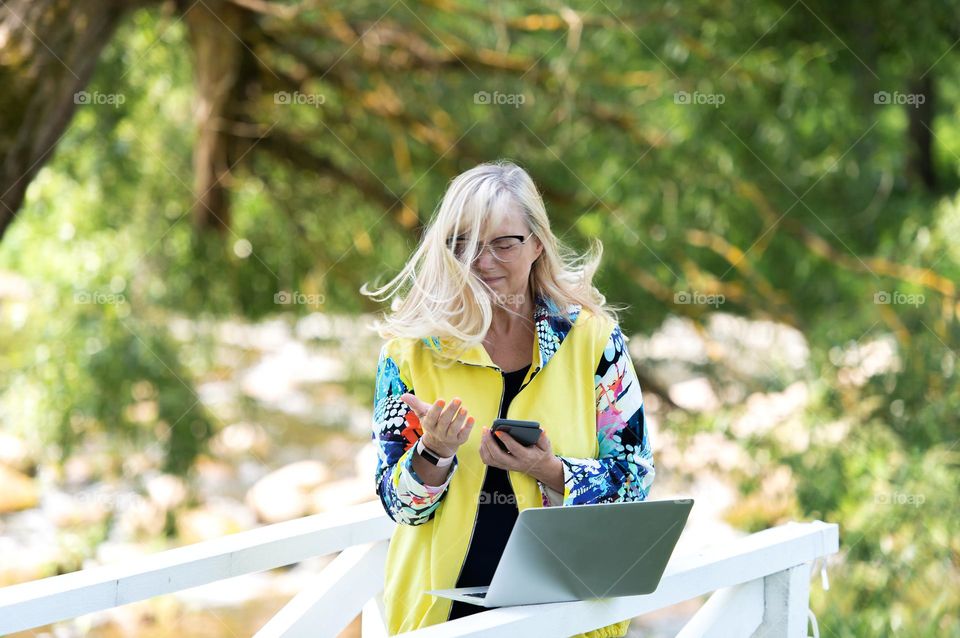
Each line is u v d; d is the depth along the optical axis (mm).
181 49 7371
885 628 4777
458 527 1742
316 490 8266
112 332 6371
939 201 7129
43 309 6383
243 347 7891
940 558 5012
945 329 5945
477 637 1526
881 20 6270
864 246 7188
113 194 7156
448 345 1789
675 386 7875
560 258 1895
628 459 1796
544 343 1798
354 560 2170
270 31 6891
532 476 1722
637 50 6789
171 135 7719
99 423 6391
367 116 7738
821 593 5059
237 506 8070
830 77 6438
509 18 6883
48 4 3771
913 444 5609
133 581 1728
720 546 1953
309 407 9695
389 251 7961
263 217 7961
